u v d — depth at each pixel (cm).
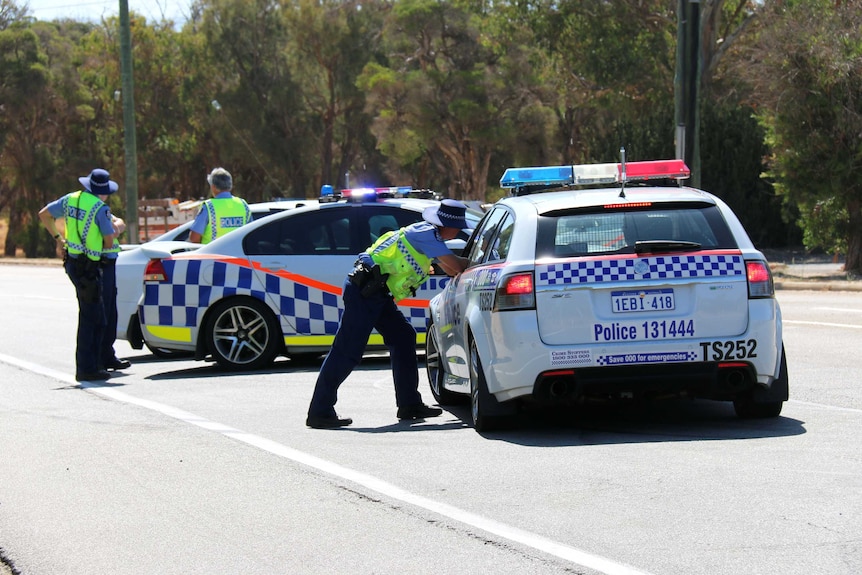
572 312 1295
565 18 7225
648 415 1500
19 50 11175
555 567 856
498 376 1338
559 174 1534
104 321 2056
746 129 6066
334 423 1499
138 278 2356
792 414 1456
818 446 1241
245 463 1280
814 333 2412
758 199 6088
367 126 11344
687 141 4119
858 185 4228
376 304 1506
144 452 1362
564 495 1067
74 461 1324
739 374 1305
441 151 10731
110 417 1623
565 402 1327
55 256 11088
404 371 1558
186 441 1423
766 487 1063
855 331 2428
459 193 10100
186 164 12744
